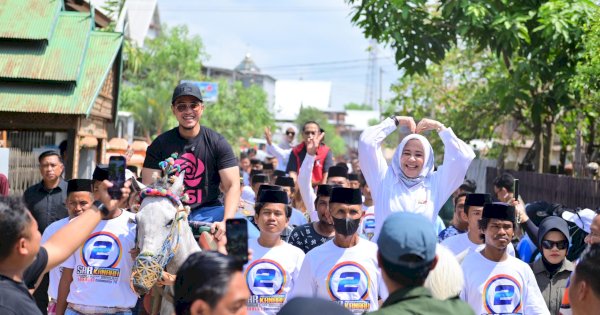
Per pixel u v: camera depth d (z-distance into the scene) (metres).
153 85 41.72
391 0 14.84
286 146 17.05
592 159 18.42
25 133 14.40
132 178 5.73
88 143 14.90
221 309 3.12
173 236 5.64
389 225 3.55
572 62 15.20
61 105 13.54
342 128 119.06
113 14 27.47
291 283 6.37
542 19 14.41
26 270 4.04
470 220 7.11
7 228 3.63
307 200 9.02
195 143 6.79
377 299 6.11
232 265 3.20
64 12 14.83
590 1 14.34
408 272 3.48
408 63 15.80
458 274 3.86
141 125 36.81
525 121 19.34
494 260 6.22
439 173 6.86
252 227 7.40
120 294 6.85
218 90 51.97
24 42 14.11
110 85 16.05
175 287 3.25
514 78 15.31
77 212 7.23
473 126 20.50
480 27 14.78
